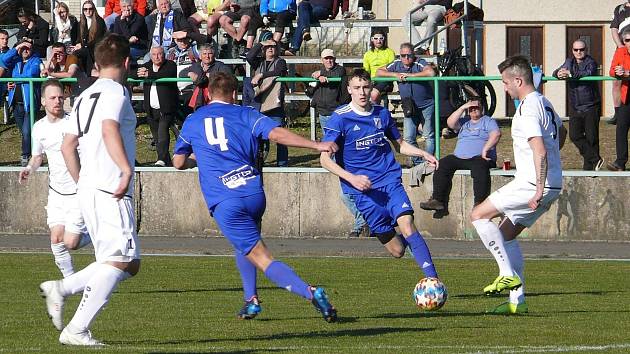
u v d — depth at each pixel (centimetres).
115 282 1719
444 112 4225
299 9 5059
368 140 2356
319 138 4481
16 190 4350
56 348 1728
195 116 1998
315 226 4212
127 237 1716
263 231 4247
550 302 2505
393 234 2433
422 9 5288
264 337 1900
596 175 4084
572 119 4216
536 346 1773
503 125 4922
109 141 1689
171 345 1781
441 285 2133
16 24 6194
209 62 4272
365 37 5384
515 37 6531
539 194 2153
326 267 3325
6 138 4862
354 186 2258
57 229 2533
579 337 1891
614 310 2336
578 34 6531
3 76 4650
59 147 2523
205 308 2383
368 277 3061
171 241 4091
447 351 1702
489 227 2220
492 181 4078
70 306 2419
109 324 2092
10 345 1781
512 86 2222
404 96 4266
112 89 1728
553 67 6525
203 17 5428
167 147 4388
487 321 2133
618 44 4584
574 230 4103
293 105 4831
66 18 5191
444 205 4109
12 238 4175
